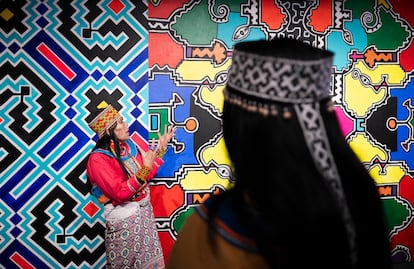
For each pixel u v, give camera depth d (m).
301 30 3.23
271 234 0.56
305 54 0.60
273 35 3.20
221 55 3.14
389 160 3.43
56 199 3.04
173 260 0.66
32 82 2.96
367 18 3.32
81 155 3.04
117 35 3.03
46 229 3.05
